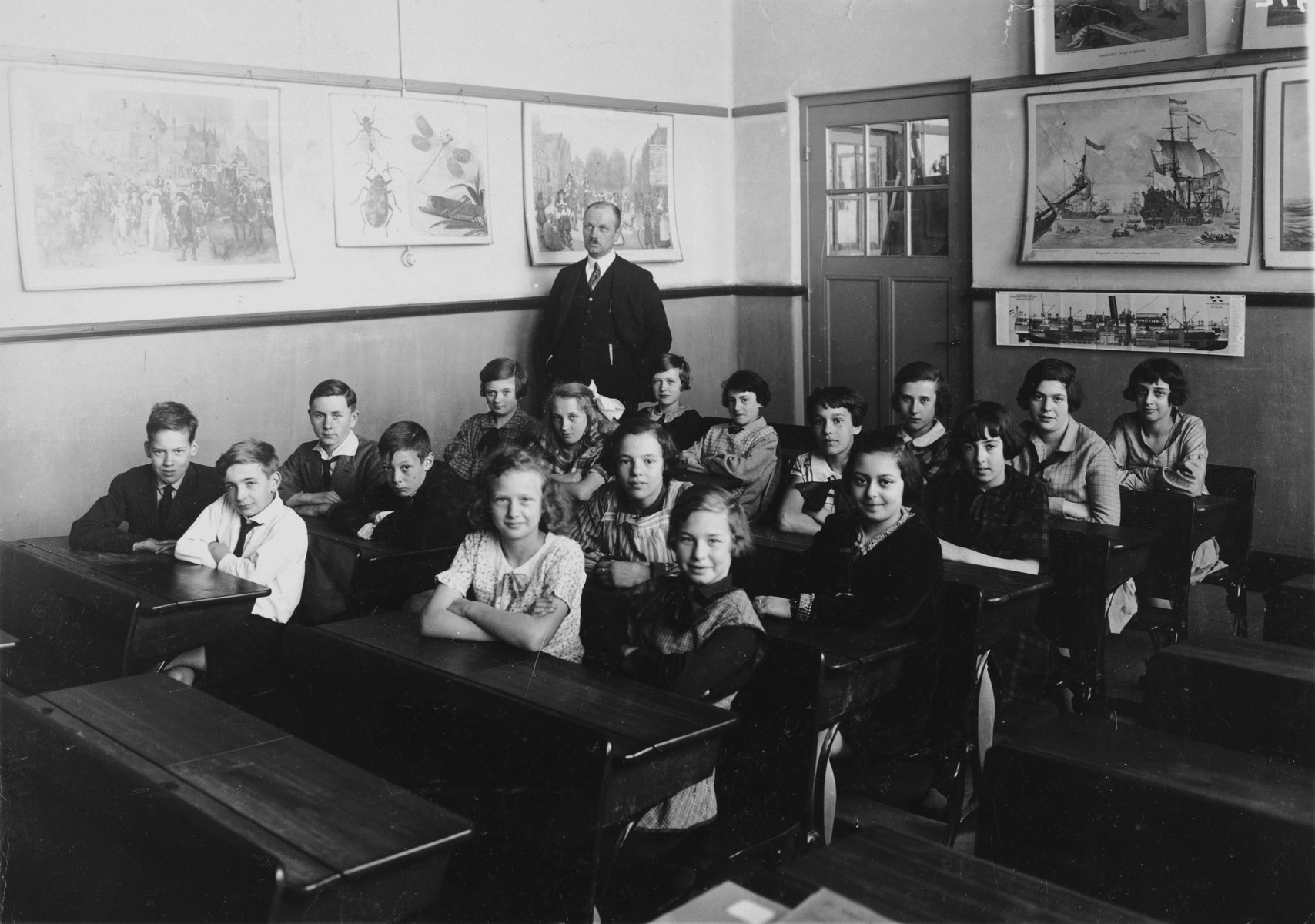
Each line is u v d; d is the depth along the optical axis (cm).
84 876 208
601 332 630
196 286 523
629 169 707
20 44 464
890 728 298
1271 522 557
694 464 486
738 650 263
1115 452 473
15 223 468
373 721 256
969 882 174
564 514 292
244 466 360
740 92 762
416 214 601
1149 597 411
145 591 321
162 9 502
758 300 773
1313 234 530
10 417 474
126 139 495
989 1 635
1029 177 621
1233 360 561
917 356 706
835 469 398
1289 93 529
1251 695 264
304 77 551
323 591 389
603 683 242
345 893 172
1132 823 215
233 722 230
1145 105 574
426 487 387
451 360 625
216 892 177
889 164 704
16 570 374
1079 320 611
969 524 359
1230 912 204
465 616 275
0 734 231
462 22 612
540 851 216
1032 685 339
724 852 260
